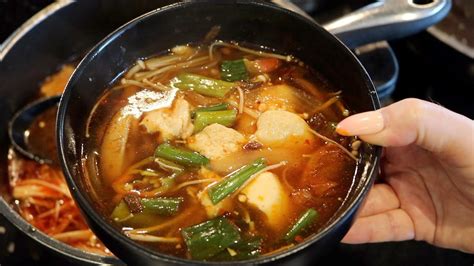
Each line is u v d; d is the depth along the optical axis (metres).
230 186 0.28
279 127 0.30
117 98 0.32
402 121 0.30
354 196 0.26
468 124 0.32
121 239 0.24
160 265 0.24
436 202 0.39
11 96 0.43
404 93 0.48
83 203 0.25
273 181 0.29
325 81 0.33
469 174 0.34
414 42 0.47
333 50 0.31
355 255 0.39
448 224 0.39
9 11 0.47
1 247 0.36
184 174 0.29
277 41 0.34
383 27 0.38
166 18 0.32
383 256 0.40
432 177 0.38
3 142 0.43
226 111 0.31
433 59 0.47
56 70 0.46
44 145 0.43
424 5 0.38
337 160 0.30
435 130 0.32
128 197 0.28
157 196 0.28
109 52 0.31
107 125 0.31
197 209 0.28
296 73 0.34
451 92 0.48
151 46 0.34
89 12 0.43
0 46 0.42
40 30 0.42
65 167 0.26
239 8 0.32
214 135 0.30
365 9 0.38
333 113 0.32
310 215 0.28
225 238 0.27
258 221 0.28
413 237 0.40
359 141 0.30
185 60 0.34
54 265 0.35
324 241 0.25
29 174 0.42
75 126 0.29
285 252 0.24
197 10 0.32
